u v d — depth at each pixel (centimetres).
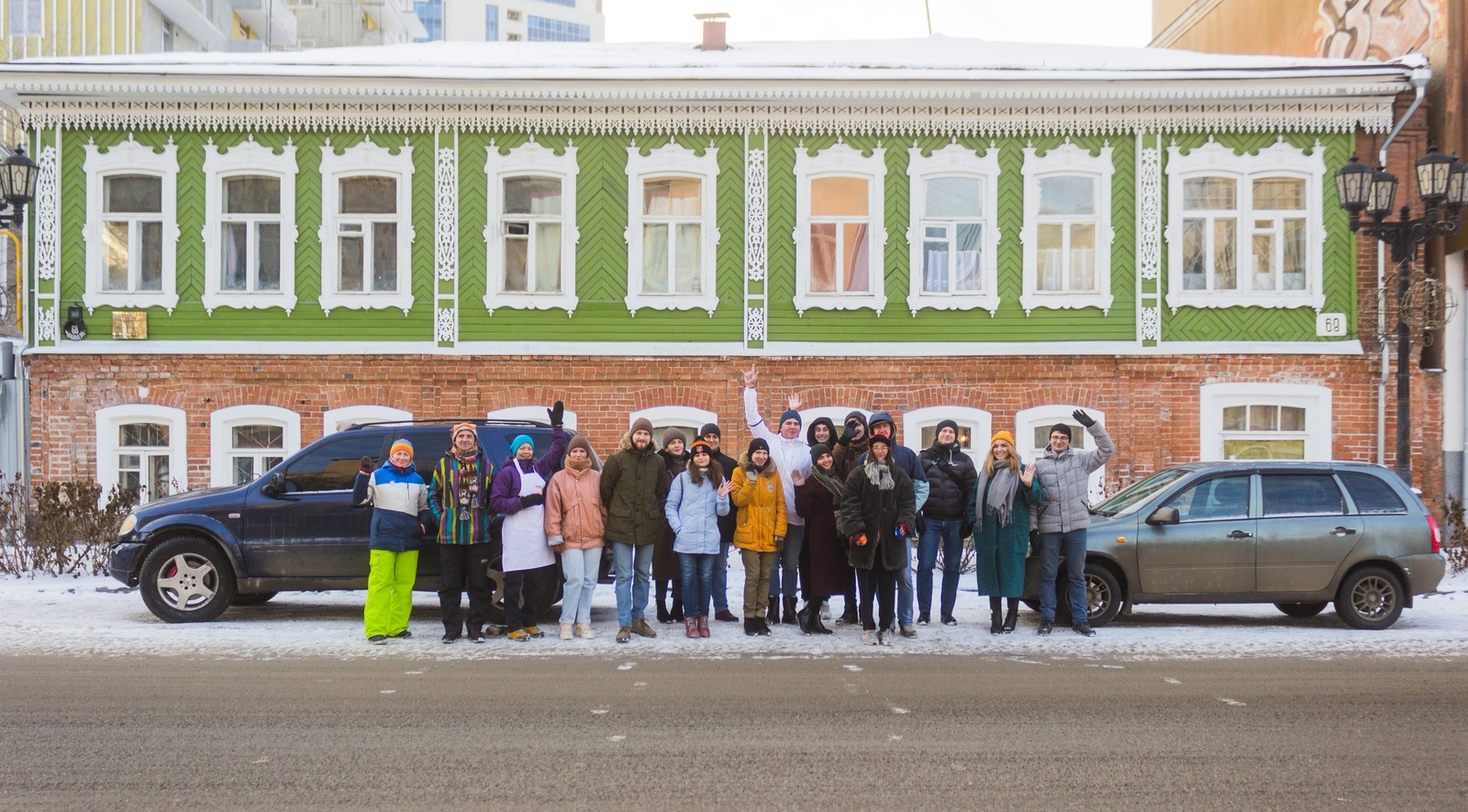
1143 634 1138
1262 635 1134
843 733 736
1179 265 1845
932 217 1856
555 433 1134
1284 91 1811
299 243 1842
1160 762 673
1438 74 1888
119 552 1180
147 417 1825
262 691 849
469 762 667
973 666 961
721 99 1828
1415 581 1183
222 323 1838
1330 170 1845
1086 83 1806
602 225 1855
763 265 1850
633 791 615
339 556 1177
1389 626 1187
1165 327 1848
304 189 1841
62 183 1830
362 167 1839
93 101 1819
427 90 1808
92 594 1373
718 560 1206
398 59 1961
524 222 1859
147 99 1817
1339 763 673
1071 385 1842
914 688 870
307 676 905
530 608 1112
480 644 1062
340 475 1197
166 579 1178
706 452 1109
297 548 1177
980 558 1148
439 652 1016
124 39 3162
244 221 1845
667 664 963
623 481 1090
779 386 1847
